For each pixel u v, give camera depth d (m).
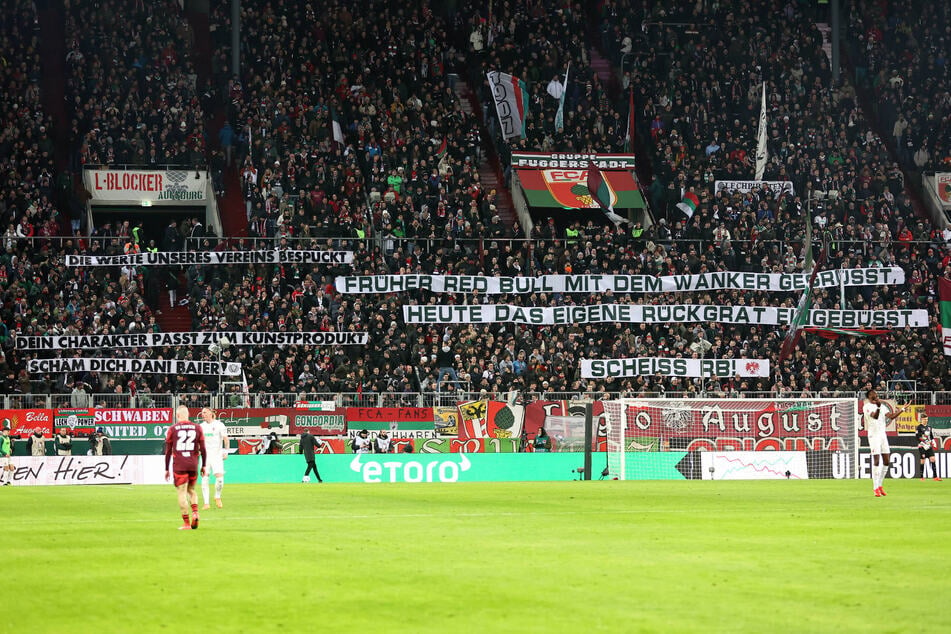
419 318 56.50
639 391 54.28
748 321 58.00
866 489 37.91
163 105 64.62
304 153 63.56
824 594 14.89
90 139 62.38
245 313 55.31
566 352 56.03
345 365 53.75
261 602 14.49
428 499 33.47
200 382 54.72
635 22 74.81
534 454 46.56
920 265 62.47
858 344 58.28
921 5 79.31
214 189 62.88
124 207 64.88
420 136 65.81
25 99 63.78
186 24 70.44
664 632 12.52
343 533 22.84
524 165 66.12
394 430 51.00
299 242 59.38
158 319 58.09
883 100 74.38
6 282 55.31
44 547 20.59
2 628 12.98
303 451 43.84
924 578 16.27
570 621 13.15
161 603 14.48
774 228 62.84
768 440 49.19
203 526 24.73
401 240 60.19
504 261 61.06
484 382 53.16
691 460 46.62
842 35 79.75
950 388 57.25
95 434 48.78
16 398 49.47
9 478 44.41
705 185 65.62
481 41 73.25
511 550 19.61
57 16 70.75
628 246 61.31
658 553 19.12
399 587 15.55
